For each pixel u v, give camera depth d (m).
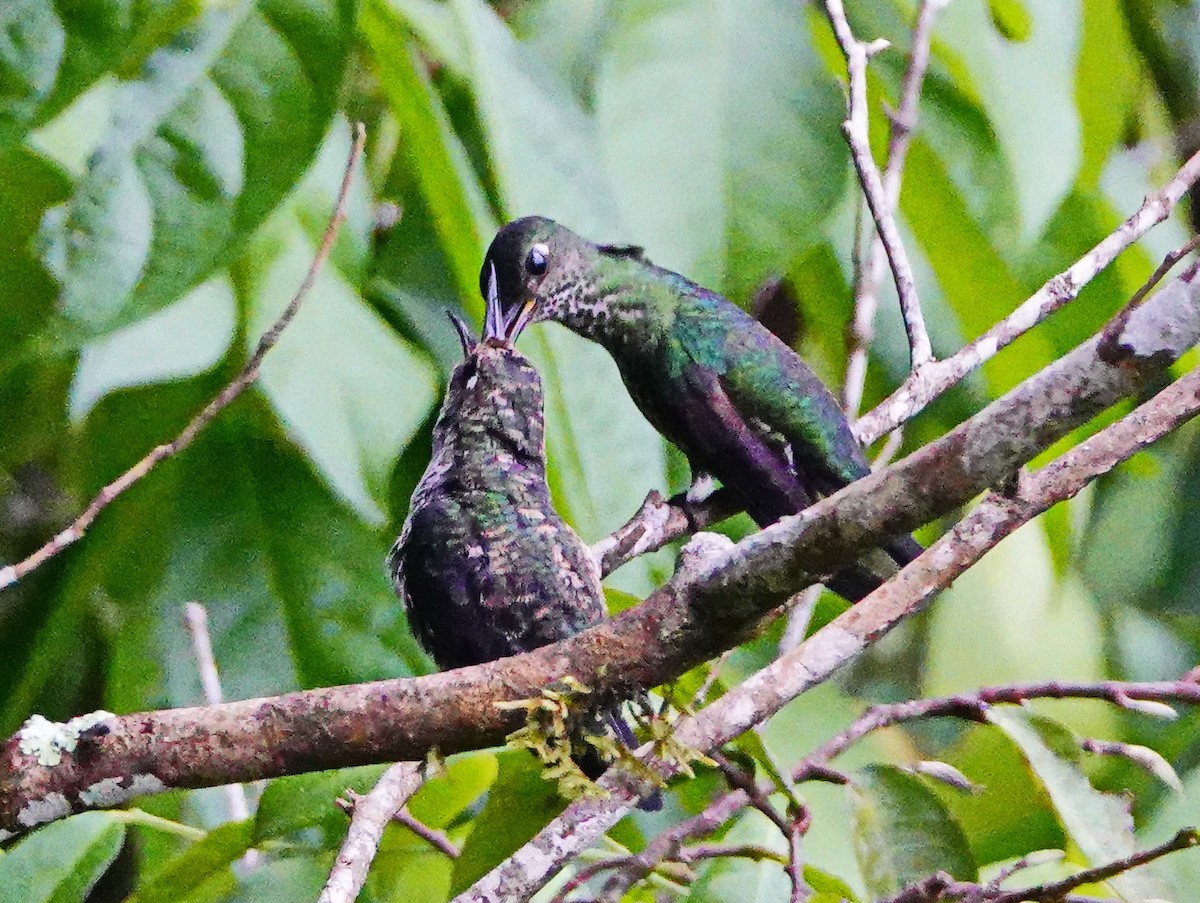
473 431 7.03
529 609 6.60
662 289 8.58
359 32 7.63
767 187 7.62
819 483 8.52
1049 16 8.68
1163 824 7.84
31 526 8.48
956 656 10.16
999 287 8.98
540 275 8.45
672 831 6.44
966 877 6.07
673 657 4.84
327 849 6.74
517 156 7.59
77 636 8.65
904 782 6.20
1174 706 10.32
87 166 5.52
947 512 4.34
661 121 7.62
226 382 7.89
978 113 8.88
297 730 4.88
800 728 8.23
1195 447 11.79
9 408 7.99
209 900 6.64
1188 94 11.10
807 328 10.16
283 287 7.57
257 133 5.64
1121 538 11.80
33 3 5.44
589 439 8.32
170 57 5.63
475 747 4.94
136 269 5.50
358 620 8.20
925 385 7.57
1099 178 9.71
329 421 7.43
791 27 7.77
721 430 8.43
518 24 8.33
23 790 4.90
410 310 8.45
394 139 8.59
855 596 7.10
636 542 8.00
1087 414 4.16
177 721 4.93
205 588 8.14
